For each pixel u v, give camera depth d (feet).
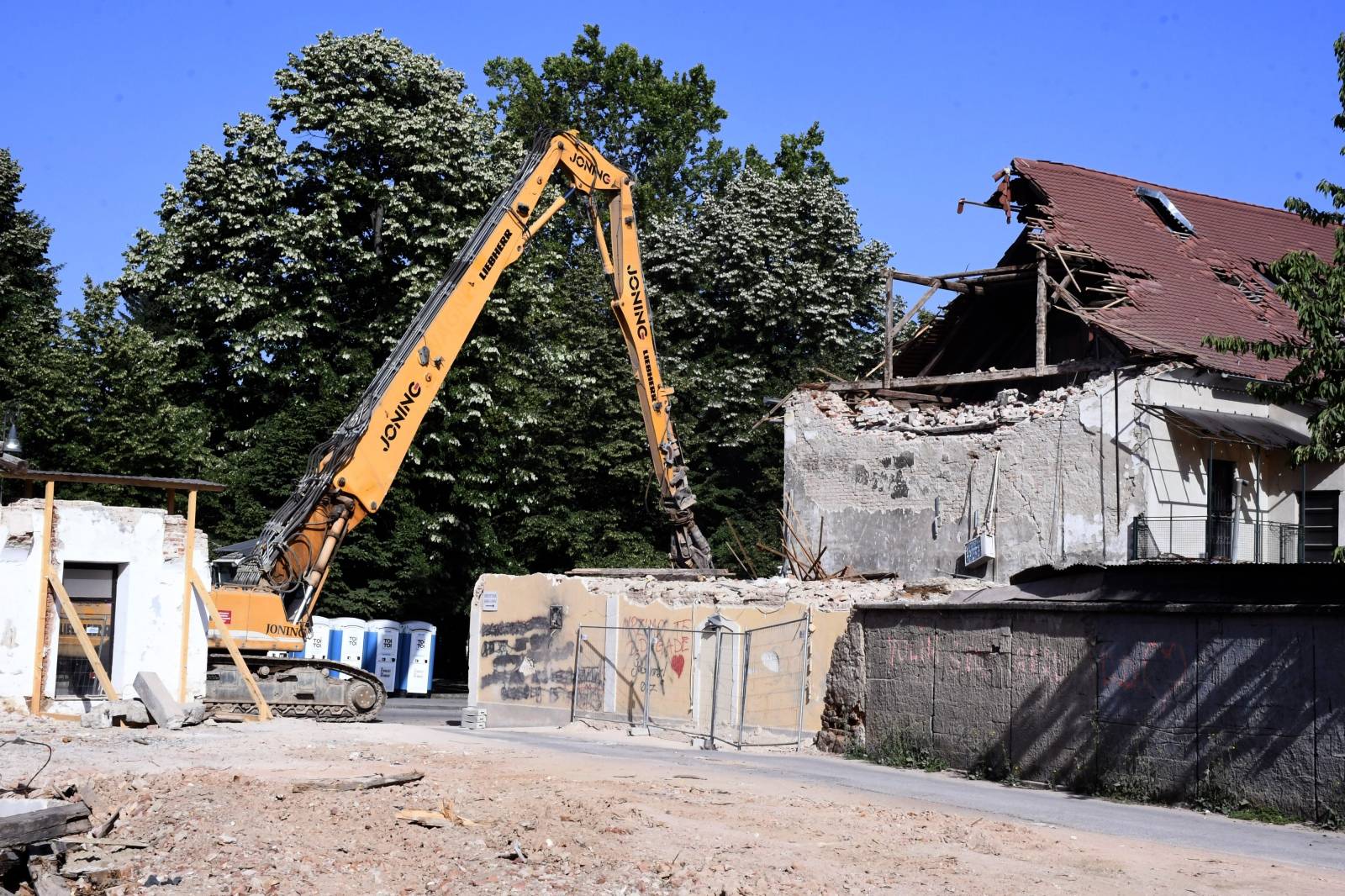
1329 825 47.29
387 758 55.72
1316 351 62.64
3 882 31.73
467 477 135.54
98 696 71.05
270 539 78.18
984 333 114.32
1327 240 126.21
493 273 83.66
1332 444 62.59
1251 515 96.84
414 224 136.56
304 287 136.46
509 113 216.74
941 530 101.91
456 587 141.38
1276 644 50.16
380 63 139.03
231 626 76.07
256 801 41.50
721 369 163.53
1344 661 47.85
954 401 113.50
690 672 81.56
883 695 68.18
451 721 96.12
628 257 92.79
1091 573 60.54
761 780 54.70
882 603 68.54
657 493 153.07
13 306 145.59
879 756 66.90
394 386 79.92
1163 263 106.63
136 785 44.14
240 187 132.98
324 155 139.13
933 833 42.45
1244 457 97.09
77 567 71.46
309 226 133.18
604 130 217.56
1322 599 51.34
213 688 77.30
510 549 142.51
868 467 107.45
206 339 136.46
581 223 192.03
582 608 89.56
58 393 121.49
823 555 108.78
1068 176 112.78
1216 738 51.72
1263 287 110.83
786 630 76.84
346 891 32.78
